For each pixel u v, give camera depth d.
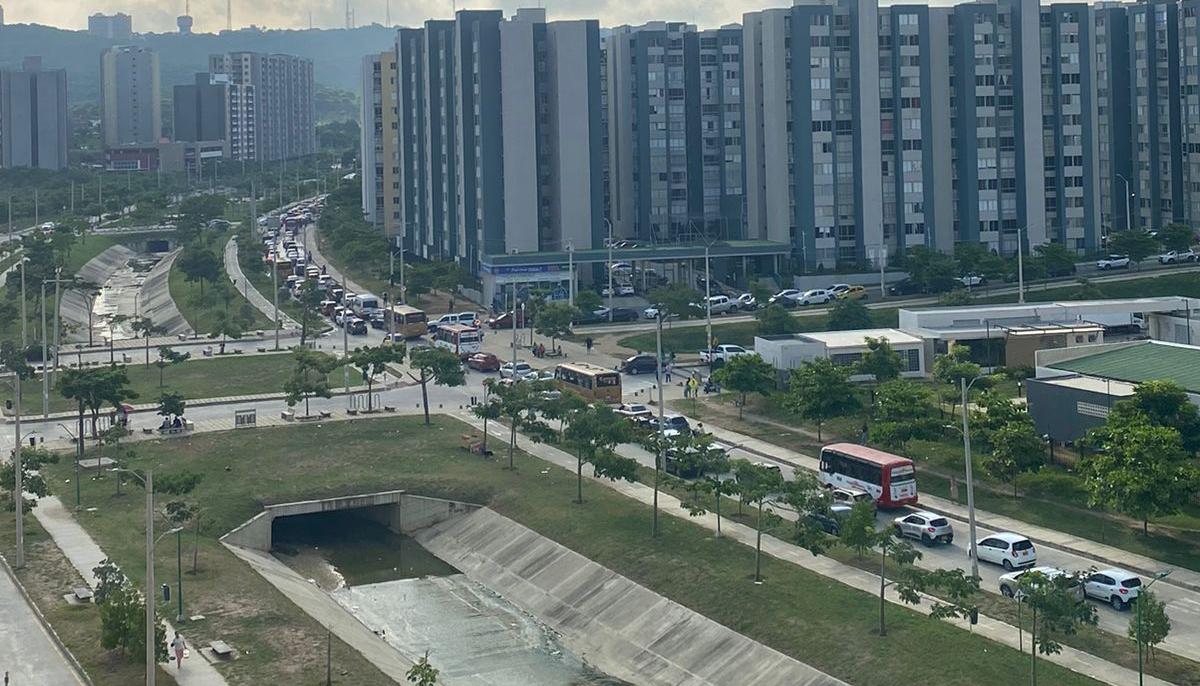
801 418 175.00
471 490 151.50
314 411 189.12
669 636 113.31
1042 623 96.25
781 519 125.12
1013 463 135.62
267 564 135.50
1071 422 149.00
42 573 123.06
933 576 102.50
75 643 106.31
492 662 114.50
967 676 96.00
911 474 136.25
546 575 130.38
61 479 155.62
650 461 160.75
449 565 140.75
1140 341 175.50
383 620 125.19
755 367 180.12
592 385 184.50
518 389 164.25
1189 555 118.94
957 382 181.75
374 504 150.12
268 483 152.88
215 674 101.44
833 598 112.19
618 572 125.06
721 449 143.62
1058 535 126.44
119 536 134.38
